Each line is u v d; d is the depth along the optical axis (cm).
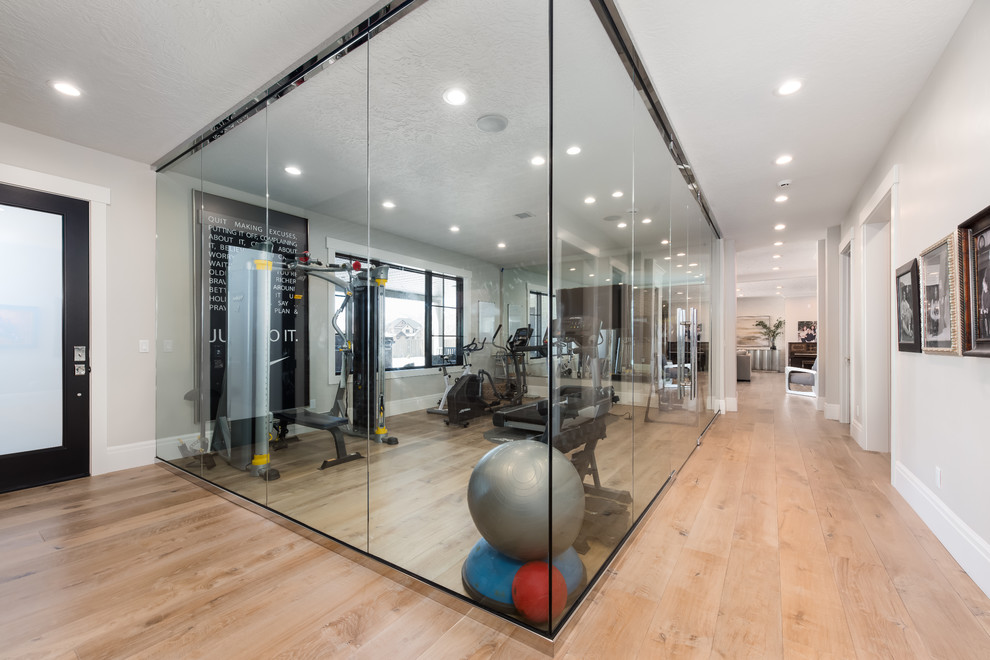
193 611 160
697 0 177
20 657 137
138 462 336
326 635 146
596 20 182
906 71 227
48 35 196
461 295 179
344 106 231
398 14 178
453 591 170
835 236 538
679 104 260
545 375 154
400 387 200
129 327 333
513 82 170
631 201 230
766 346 1330
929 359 232
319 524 226
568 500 159
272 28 192
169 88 238
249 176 280
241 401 278
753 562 192
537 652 138
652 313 267
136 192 336
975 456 181
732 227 545
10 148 280
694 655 136
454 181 186
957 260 188
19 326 286
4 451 280
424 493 184
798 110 267
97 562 194
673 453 310
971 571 179
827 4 181
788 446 400
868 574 182
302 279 252
